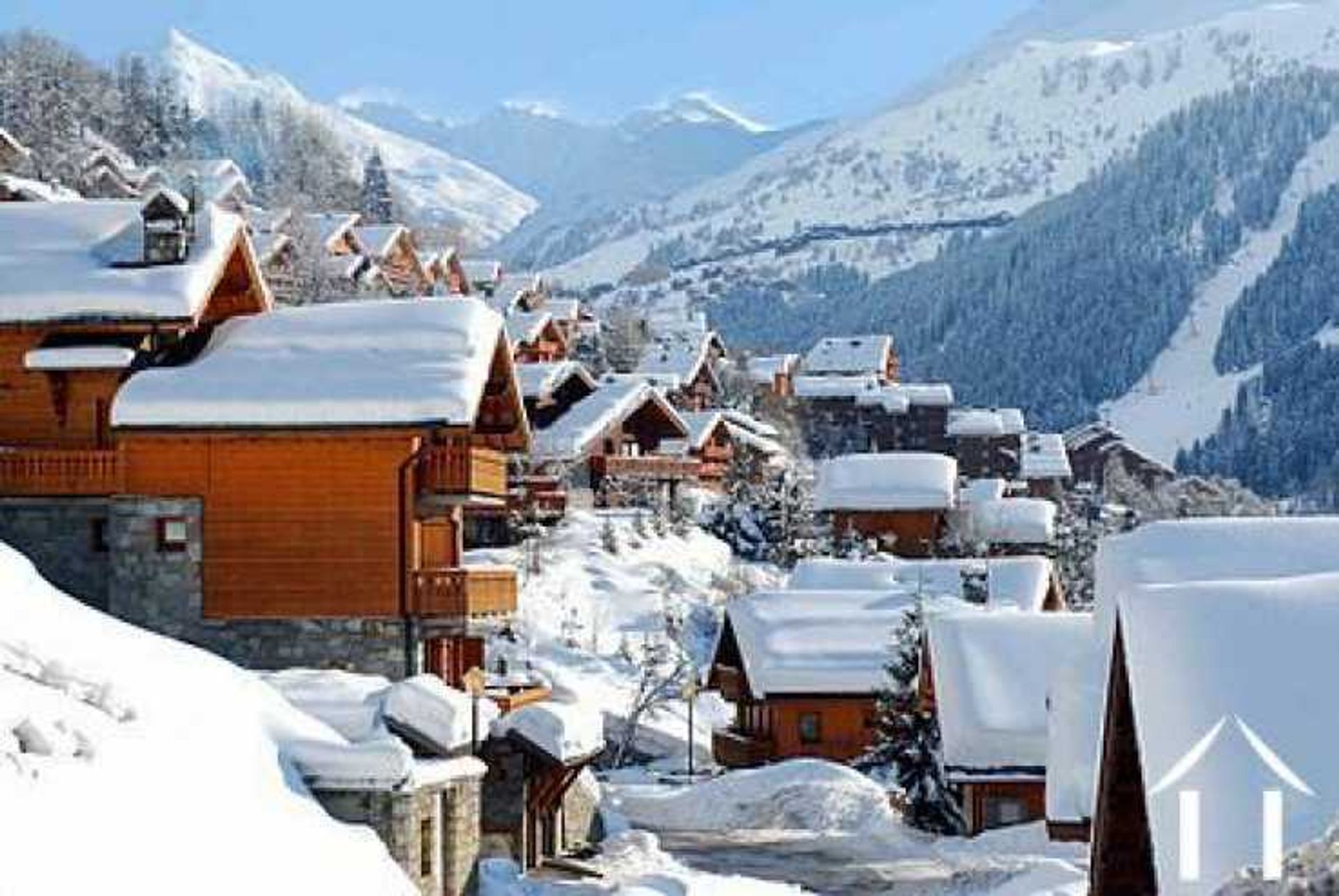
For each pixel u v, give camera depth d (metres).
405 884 30.02
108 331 48.59
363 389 46.91
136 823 25.11
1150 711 20.59
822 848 52.72
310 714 35.91
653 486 101.56
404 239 132.62
